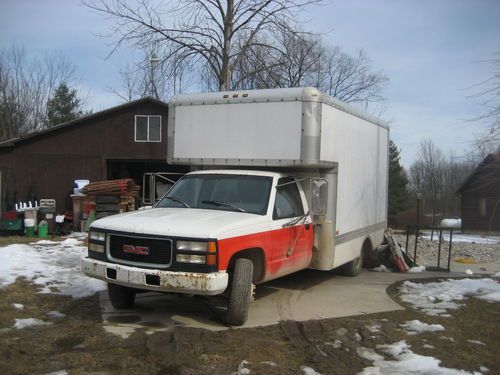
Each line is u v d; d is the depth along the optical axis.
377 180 11.12
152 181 8.09
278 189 7.27
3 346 5.33
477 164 10.96
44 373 4.67
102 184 17.05
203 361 5.04
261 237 6.50
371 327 6.36
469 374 4.93
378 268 11.36
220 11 15.41
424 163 55.34
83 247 13.05
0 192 20.67
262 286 8.87
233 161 7.88
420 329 6.36
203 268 5.68
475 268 12.60
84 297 7.57
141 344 5.48
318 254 8.16
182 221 6.11
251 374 4.75
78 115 43.12
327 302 7.77
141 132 21.12
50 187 20.94
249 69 15.82
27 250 12.00
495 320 6.85
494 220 35.69
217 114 8.02
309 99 7.44
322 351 5.43
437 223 42.34
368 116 10.29
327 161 7.91
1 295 7.43
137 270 5.82
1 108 34.19
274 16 15.33
